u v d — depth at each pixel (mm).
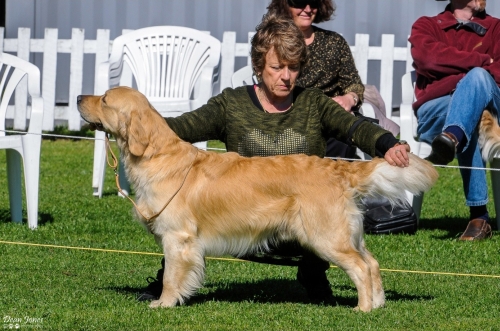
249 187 7223
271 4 10547
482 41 11156
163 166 7215
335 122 7672
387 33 20016
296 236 7277
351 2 19984
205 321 6949
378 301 7473
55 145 18625
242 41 20422
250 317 7082
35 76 11078
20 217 11320
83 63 20203
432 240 10703
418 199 11695
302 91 7848
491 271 9164
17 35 20938
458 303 7734
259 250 7492
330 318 7035
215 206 7230
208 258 9648
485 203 10859
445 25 11305
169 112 13086
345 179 7230
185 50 14508
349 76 10523
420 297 8023
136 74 14484
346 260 7180
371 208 11109
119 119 7230
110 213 12094
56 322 6844
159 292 7801
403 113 11539
